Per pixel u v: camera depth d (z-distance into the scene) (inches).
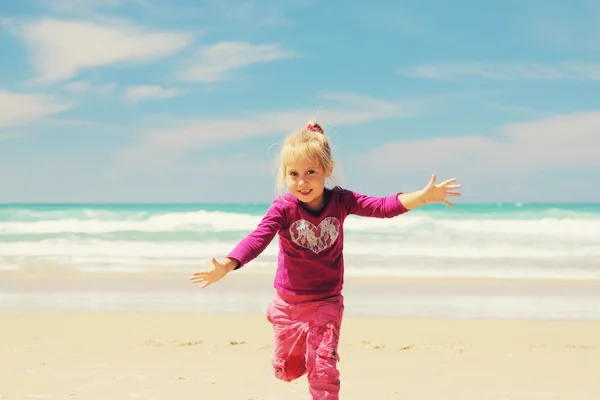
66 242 706.2
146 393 193.6
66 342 270.4
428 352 254.4
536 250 624.4
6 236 740.7
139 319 324.8
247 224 792.3
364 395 195.5
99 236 738.8
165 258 619.2
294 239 151.0
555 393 197.5
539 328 301.6
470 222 746.8
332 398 144.4
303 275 152.1
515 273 514.9
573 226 728.3
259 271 513.3
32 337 281.0
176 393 193.9
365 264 560.7
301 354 154.8
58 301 390.0
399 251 620.7
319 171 149.0
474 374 220.7
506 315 341.7
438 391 199.6
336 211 152.9
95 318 327.3
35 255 634.8
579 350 257.4
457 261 573.6
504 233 702.5
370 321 319.6
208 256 634.2
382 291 423.8
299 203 151.2
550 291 424.5
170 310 356.8
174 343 268.4
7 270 546.9
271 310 158.1
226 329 299.3
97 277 498.6
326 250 151.5
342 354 251.9
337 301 153.4
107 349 256.8
